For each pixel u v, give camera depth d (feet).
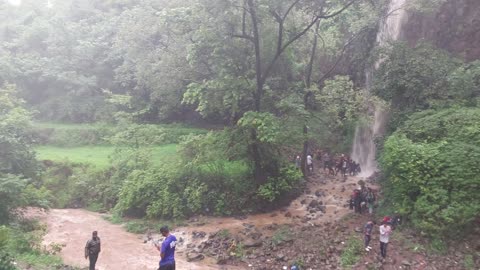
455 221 51.96
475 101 67.82
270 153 81.61
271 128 69.26
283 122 76.79
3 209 63.10
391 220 59.52
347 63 106.73
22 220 68.23
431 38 91.40
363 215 68.13
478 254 49.11
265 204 79.10
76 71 154.40
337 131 109.91
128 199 81.05
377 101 81.35
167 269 32.91
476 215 51.83
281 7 75.36
